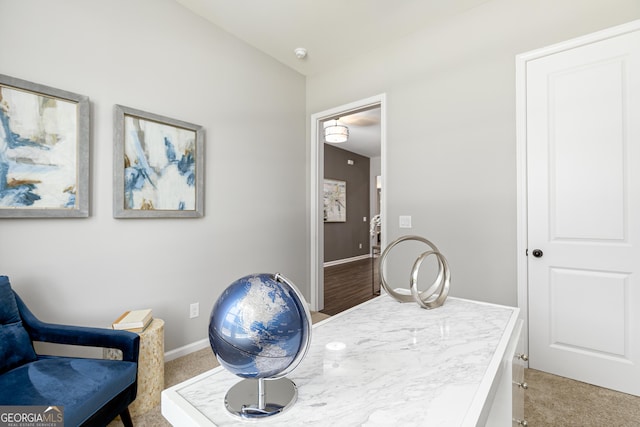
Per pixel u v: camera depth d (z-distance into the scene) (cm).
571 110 202
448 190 251
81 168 182
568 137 203
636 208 182
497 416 102
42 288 170
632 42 183
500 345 98
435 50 259
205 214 253
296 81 343
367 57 303
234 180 276
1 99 156
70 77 181
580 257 199
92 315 189
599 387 192
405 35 276
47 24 172
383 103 290
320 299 354
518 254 219
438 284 149
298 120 345
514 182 222
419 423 62
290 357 67
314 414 66
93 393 120
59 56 177
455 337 105
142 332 173
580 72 199
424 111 265
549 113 209
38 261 169
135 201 208
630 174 184
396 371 83
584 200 197
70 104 179
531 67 215
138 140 210
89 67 188
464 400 69
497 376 83
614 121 188
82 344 146
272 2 234
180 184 234
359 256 766
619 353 187
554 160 207
